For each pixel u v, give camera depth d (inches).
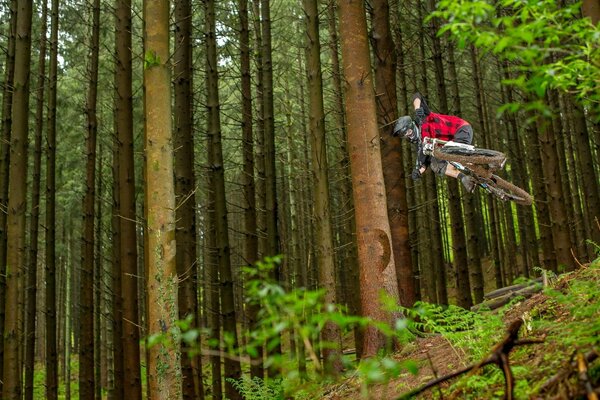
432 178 591.5
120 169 382.9
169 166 228.7
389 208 350.0
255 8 545.6
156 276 217.6
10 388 302.8
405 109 536.7
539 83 90.4
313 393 234.4
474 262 497.7
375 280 269.3
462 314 187.2
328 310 79.0
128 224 379.6
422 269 902.4
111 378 631.8
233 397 374.3
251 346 82.4
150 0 234.1
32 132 741.9
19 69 333.7
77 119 684.1
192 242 406.9
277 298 77.9
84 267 471.5
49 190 506.3
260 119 488.7
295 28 757.9
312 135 333.7
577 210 739.4
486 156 246.5
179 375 211.2
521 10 95.3
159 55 231.8
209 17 431.8
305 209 876.0
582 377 88.0
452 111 562.9
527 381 119.6
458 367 177.5
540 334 152.8
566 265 385.4
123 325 377.4
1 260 430.3
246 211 421.1
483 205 1151.0
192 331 81.4
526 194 255.4
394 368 84.5
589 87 101.3
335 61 517.7
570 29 94.6
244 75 457.7
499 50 89.0
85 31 645.3
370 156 277.7
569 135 765.9
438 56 496.1
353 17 287.6
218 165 413.7
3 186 426.3
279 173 855.1
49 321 505.0
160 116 228.7
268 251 440.1
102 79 655.1
